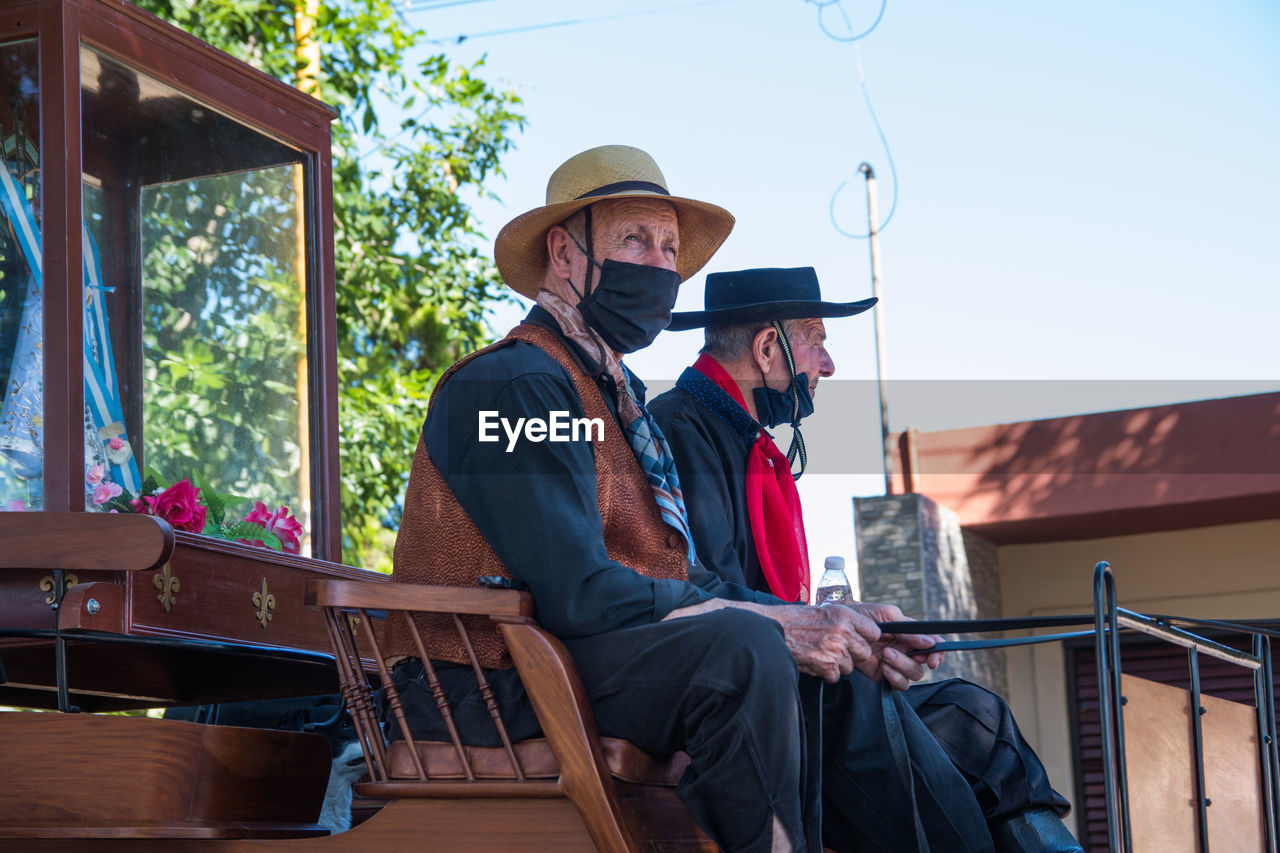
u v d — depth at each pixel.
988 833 2.84
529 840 2.33
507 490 2.49
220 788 2.57
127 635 2.60
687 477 3.21
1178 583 10.44
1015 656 10.70
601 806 2.25
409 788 2.39
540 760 2.36
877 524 9.66
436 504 2.60
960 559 10.17
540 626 2.40
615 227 2.85
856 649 2.49
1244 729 2.93
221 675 3.23
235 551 2.90
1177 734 2.65
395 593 2.39
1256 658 2.97
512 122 10.40
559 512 2.46
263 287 3.81
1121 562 10.63
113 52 3.32
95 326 3.16
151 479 3.15
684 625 2.34
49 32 3.16
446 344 9.97
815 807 2.45
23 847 2.50
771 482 3.35
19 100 3.16
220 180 3.69
